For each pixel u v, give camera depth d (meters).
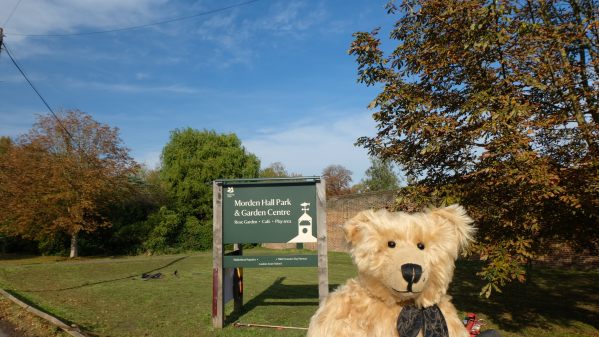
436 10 6.79
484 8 5.89
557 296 10.88
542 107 6.68
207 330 7.57
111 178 25.78
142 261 23.36
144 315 8.88
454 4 6.44
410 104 6.45
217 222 7.95
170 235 31.05
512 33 6.34
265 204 7.93
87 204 24.06
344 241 2.75
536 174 5.35
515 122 5.74
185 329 7.65
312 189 7.87
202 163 33.91
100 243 29.28
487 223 6.23
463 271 15.96
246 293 11.90
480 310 9.23
